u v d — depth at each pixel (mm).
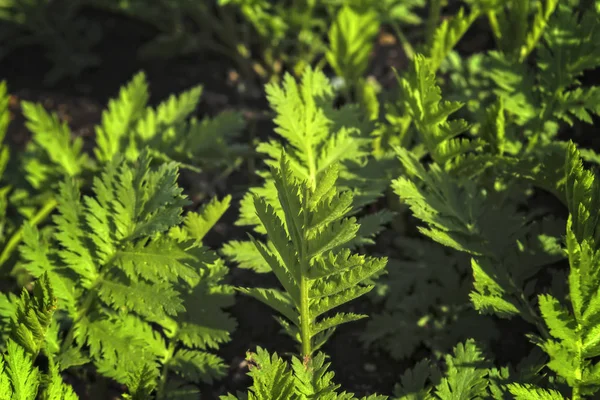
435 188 910
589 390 827
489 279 880
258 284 997
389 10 1116
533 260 911
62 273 889
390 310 968
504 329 945
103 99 1204
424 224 1003
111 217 888
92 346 877
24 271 989
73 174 1027
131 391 844
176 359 898
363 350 948
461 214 914
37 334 831
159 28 1285
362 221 917
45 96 1210
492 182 971
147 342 896
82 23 1277
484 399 864
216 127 1024
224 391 935
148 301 867
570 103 947
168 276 868
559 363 824
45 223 1031
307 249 796
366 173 943
